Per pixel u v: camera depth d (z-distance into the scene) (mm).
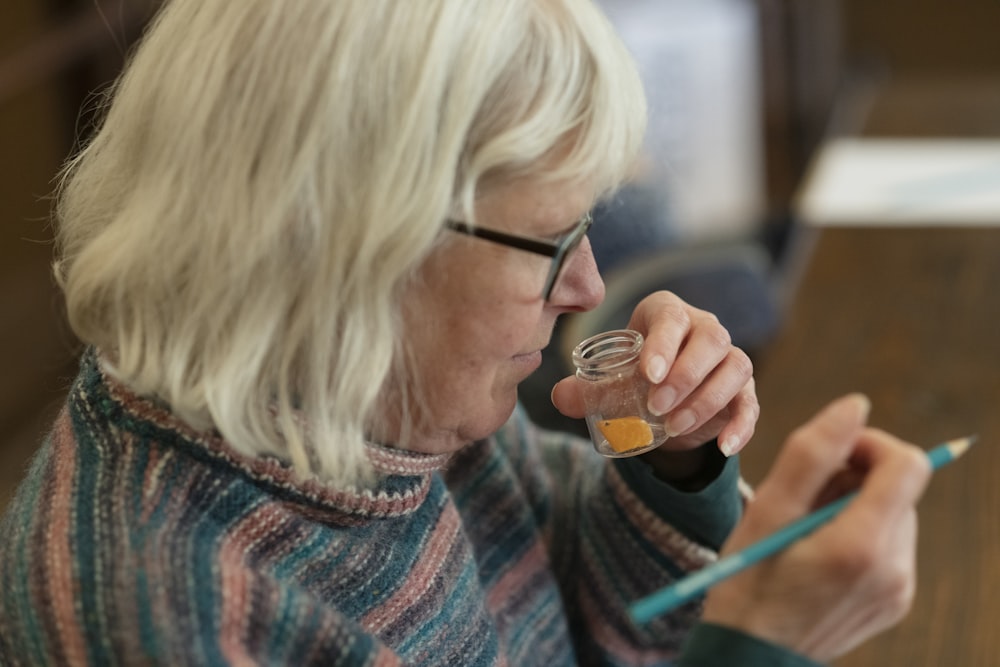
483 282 776
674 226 2275
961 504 1330
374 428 823
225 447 778
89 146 839
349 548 830
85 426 796
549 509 1134
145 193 763
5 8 3164
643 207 2152
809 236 2102
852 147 2498
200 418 762
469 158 743
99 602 696
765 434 1495
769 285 1756
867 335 1734
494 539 1052
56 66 3068
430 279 775
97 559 711
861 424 813
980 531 1283
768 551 774
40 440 935
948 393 1556
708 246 1772
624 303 1622
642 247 2154
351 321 751
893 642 1139
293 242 736
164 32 781
